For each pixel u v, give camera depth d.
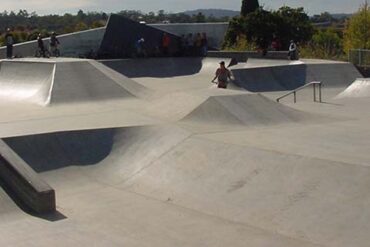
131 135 11.16
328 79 21.89
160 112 13.41
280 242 6.86
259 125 12.09
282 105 13.68
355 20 41.25
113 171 10.10
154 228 7.49
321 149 9.45
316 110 15.00
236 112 12.54
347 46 41.28
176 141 10.59
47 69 17.55
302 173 8.36
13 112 14.14
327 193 7.73
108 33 26.56
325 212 7.36
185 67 26.58
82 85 16.56
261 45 36.41
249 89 20.62
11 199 8.42
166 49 27.39
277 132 11.19
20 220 7.83
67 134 10.91
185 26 34.47
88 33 29.52
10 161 8.70
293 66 22.30
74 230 7.45
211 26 35.94
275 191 8.16
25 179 8.30
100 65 18.47
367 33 40.78
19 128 11.54
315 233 6.99
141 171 9.90
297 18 40.12
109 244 6.96
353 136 10.73
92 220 7.84
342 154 9.02
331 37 44.62
